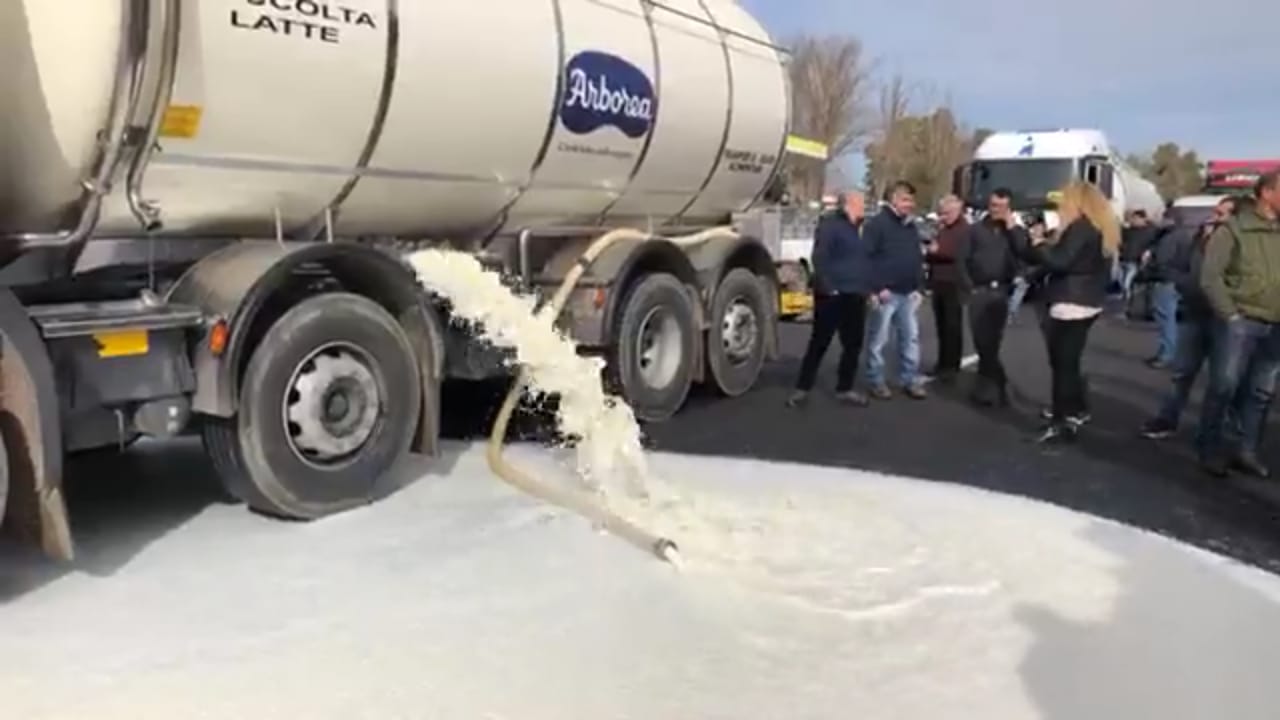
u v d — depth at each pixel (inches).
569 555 172.2
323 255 188.4
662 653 138.1
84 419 164.1
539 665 134.0
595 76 262.1
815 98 1699.1
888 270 326.6
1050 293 272.4
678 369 305.1
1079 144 772.6
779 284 366.6
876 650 140.9
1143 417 311.9
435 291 223.8
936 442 273.1
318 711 122.3
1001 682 132.7
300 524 187.5
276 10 184.5
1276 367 240.5
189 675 130.2
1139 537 191.3
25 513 153.2
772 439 274.8
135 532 182.9
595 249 281.0
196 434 193.0
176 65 167.8
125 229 181.8
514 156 247.1
